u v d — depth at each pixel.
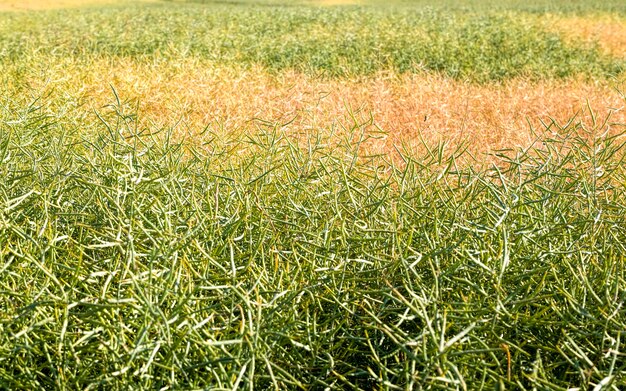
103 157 3.18
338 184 3.26
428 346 2.16
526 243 2.69
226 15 20.14
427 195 3.09
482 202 3.12
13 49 12.66
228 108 7.42
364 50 13.23
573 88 10.02
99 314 2.21
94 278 2.45
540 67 11.98
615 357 2.02
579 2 37.94
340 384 2.33
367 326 2.27
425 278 2.57
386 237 2.78
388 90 8.84
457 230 2.78
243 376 2.04
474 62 12.51
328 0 42.94
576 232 2.83
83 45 13.33
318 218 2.98
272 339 2.26
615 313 2.17
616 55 14.15
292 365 2.25
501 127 7.15
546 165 3.24
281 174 3.65
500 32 16.28
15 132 3.48
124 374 2.04
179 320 2.22
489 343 2.26
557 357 2.33
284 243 2.76
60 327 2.21
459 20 19.45
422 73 11.11
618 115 8.33
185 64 10.76
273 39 14.41
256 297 2.28
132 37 14.17
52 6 33.38
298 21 18.61
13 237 2.72
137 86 8.37
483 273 2.50
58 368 2.08
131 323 2.21
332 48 13.37
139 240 2.58
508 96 9.48
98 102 7.69
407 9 26.14
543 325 2.36
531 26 17.64
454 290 2.50
